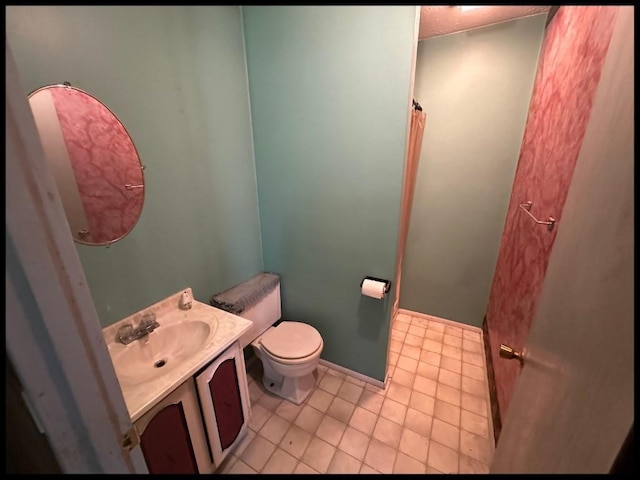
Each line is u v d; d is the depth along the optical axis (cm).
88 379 42
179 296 141
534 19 172
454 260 239
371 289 158
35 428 38
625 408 35
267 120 166
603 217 48
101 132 104
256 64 157
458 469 136
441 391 183
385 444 148
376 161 144
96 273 109
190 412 108
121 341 115
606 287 44
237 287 178
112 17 101
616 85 50
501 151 201
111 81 104
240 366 133
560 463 50
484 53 189
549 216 120
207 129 145
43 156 35
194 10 129
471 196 218
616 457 36
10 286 33
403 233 215
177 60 126
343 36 132
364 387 187
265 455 143
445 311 256
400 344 230
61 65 91
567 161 109
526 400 76
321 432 155
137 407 86
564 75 127
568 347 55
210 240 157
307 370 162
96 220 107
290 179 172
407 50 122
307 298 196
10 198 32
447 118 209
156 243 129
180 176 135
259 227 195
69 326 39
